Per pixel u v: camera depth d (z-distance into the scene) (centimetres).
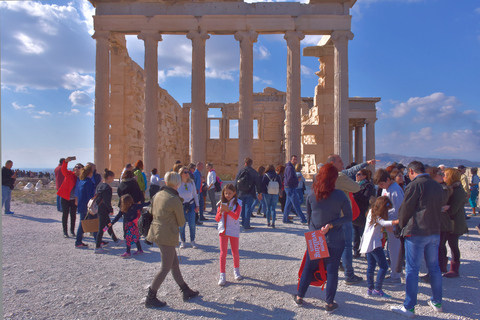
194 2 1952
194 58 1936
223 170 3547
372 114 2670
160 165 2700
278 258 793
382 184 676
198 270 710
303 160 2769
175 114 3409
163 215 539
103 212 848
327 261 524
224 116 3575
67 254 830
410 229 520
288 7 1948
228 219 650
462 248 905
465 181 1396
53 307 524
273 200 1152
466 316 514
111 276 671
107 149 1973
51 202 1709
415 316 511
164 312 514
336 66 1936
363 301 569
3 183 1360
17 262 755
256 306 538
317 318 500
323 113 2323
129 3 1956
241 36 1919
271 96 3503
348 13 1955
